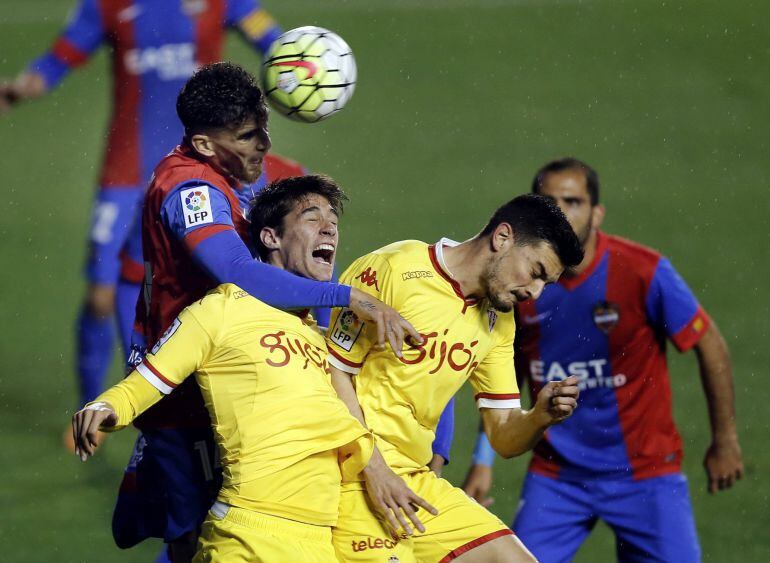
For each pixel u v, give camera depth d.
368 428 18.14
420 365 18.03
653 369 21.80
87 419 16.38
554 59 73.81
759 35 74.69
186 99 18.67
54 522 26.75
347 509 18.05
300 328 17.69
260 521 16.81
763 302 41.47
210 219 17.97
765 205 52.53
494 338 18.98
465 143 62.09
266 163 24.88
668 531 21.52
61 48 34.75
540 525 21.88
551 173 21.98
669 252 47.12
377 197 54.62
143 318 19.52
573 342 21.81
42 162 60.88
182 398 18.64
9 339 39.78
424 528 17.58
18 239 50.53
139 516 19.73
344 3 86.88
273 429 16.97
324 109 19.84
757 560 25.03
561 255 17.80
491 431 19.36
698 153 59.19
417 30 80.56
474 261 17.97
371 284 18.20
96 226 33.41
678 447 21.94
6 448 31.02
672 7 79.75
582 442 21.83
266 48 35.31
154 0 34.53
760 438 31.22
